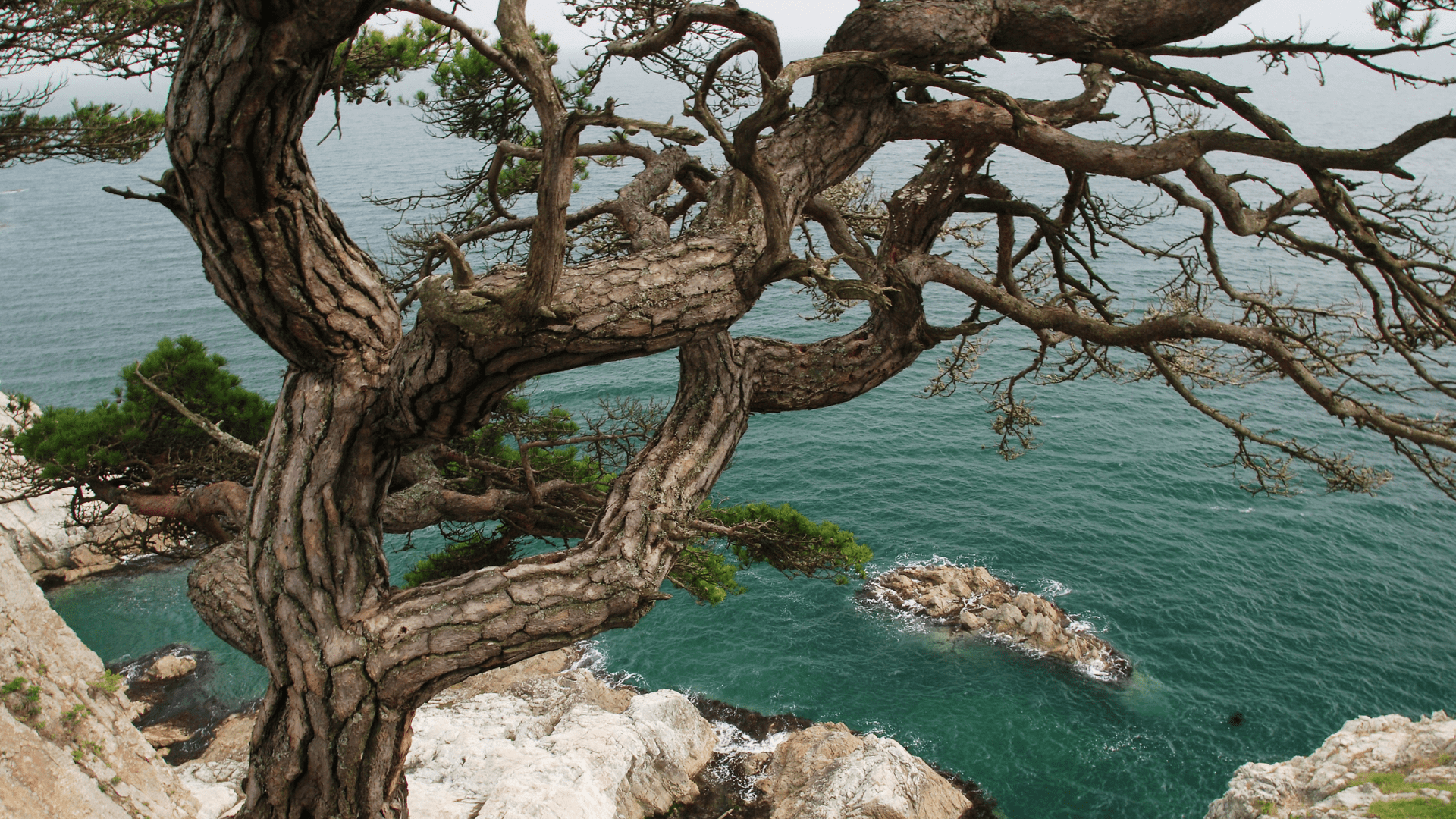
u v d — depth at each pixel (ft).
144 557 114.21
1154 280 161.99
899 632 97.19
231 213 10.11
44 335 212.64
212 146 9.26
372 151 409.90
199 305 237.86
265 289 11.00
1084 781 78.79
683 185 20.56
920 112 14.73
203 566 17.42
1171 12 14.06
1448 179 205.05
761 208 12.89
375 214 241.55
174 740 85.40
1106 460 132.77
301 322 11.46
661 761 71.87
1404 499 119.24
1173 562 108.27
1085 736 83.25
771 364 15.79
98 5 21.30
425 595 12.44
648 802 68.54
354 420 12.25
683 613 100.22
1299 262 162.40
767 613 100.22
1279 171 232.73
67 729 33.63
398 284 26.96
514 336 10.61
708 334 12.46
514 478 31.01
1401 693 87.25
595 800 55.93
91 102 33.06
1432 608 98.89
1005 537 114.21
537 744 68.08
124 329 216.95
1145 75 14.26
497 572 12.57
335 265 11.39
